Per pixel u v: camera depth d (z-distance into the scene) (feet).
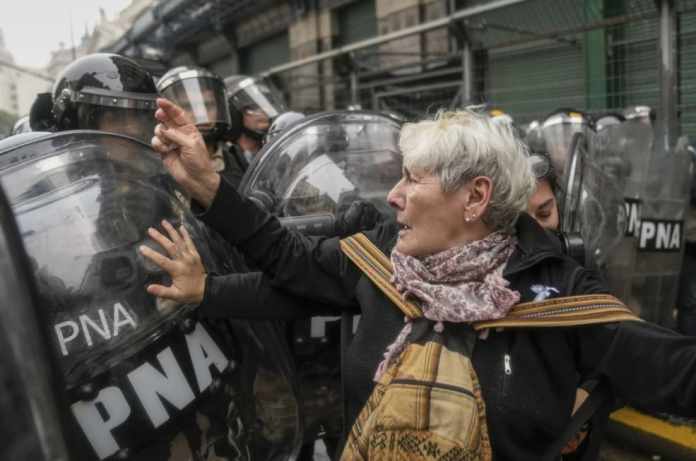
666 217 10.23
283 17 43.16
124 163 4.46
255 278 4.64
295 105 32.89
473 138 3.94
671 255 10.34
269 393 4.83
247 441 4.52
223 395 4.37
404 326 4.17
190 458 4.13
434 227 4.09
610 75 17.79
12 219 2.21
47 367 1.99
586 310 3.85
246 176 7.09
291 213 6.91
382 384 3.97
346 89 28.14
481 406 3.77
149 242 4.31
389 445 3.75
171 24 46.93
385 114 7.71
